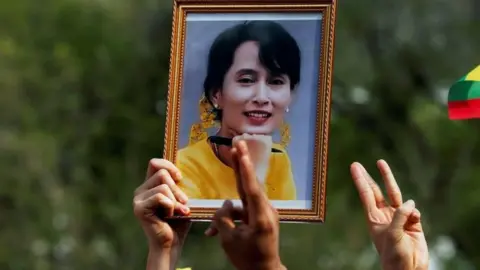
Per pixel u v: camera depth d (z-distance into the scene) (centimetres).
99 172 1605
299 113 464
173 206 451
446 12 1557
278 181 461
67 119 1589
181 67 474
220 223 407
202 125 471
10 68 1558
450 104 509
